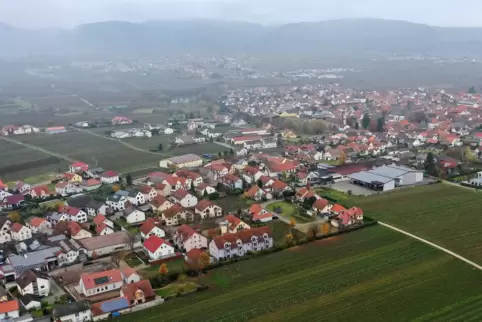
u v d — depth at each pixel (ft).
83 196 634.84
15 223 535.60
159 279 415.64
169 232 535.60
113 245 494.18
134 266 454.81
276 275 422.00
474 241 481.87
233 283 409.69
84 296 400.88
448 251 460.55
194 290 398.42
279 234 521.24
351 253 462.19
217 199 650.84
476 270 421.18
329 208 579.48
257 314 360.69
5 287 421.18
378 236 501.97
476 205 591.37
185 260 464.24
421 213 568.41
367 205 604.49
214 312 364.58
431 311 359.25
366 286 398.01
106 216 597.93
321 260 449.48
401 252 461.78
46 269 451.94
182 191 636.89
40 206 646.33
